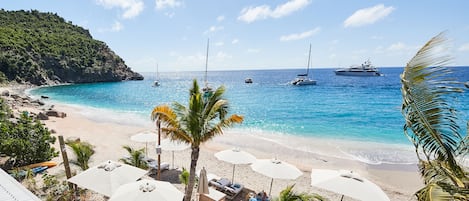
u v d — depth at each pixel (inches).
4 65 2405.3
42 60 2903.5
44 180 342.3
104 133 746.2
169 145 443.2
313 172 324.2
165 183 261.7
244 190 397.1
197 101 271.9
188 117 264.4
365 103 1437.0
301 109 1240.8
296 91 2112.5
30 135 420.8
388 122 941.2
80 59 3371.1
